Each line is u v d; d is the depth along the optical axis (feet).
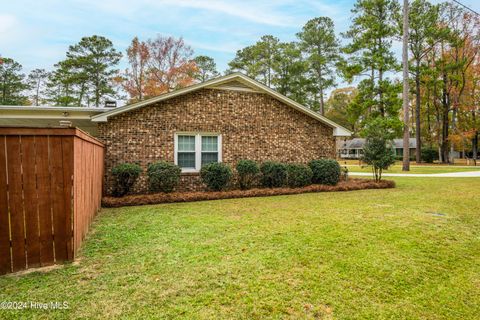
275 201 28.32
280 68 112.68
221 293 9.83
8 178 11.08
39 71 121.08
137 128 31.58
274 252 13.65
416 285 10.62
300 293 9.89
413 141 146.30
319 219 20.22
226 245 14.65
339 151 180.65
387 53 77.61
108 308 8.89
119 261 12.56
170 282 10.59
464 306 9.30
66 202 12.25
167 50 92.17
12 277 10.85
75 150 12.62
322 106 119.14
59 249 12.16
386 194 32.71
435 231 17.11
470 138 108.58
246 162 34.45
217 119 35.14
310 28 113.60
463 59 98.94
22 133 11.27
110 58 102.12
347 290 10.15
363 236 16.12
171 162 32.99
